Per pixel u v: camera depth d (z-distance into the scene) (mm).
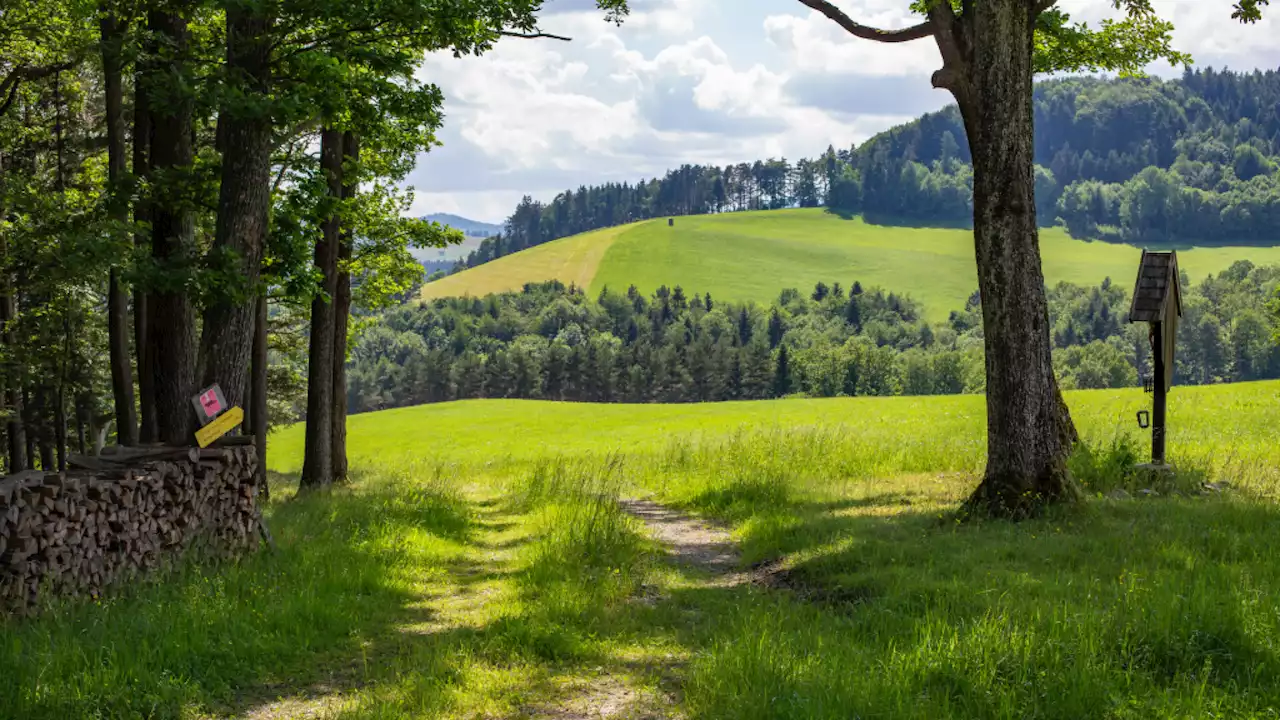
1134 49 19516
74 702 5758
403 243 22547
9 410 25797
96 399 31891
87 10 13773
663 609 8531
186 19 13320
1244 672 5652
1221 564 7797
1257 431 22031
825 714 5301
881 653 6320
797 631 6973
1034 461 11398
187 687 6211
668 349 151125
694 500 16500
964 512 11492
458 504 16453
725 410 60500
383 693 6215
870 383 136375
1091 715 5164
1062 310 189375
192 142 14430
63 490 7844
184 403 13422
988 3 11547
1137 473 13859
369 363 161625
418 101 13359
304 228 13938
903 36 12508
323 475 20125
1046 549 9195
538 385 143750
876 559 9266
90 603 8023
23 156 22453
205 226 16641
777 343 194750
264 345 19797
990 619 6543
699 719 5613
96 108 22531
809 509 13891
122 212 13750
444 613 8766
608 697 6199
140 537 9047
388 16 12047
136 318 17203
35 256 18625
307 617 7895
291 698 6336
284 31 11742
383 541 11625
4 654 6383
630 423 56562
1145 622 6266
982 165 11688
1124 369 128625
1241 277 189125
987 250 11656
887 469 18500
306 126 18375
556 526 12945
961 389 130875
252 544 10883
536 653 7195
